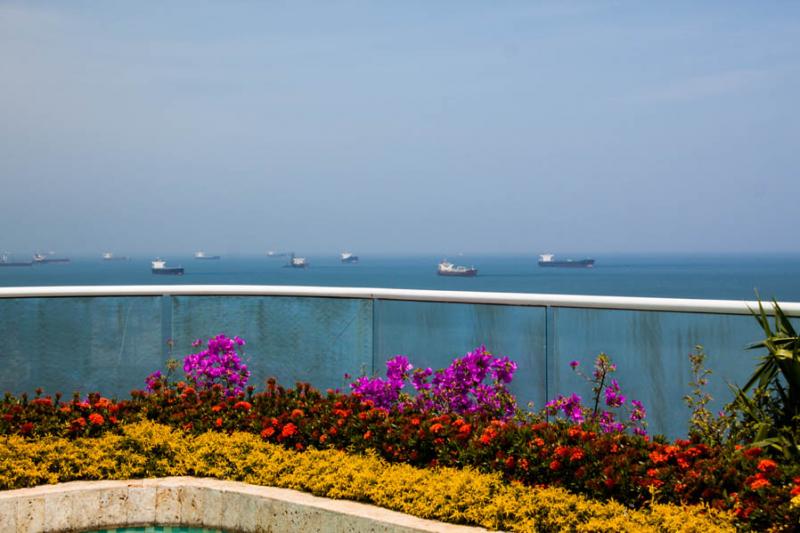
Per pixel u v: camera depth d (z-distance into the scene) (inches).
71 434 231.0
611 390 234.5
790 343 203.2
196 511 212.2
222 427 241.4
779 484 172.4
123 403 247.4
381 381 255.1
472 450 207.8
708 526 166.4
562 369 240.8
